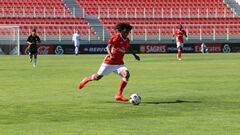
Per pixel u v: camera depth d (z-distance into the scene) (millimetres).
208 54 105750
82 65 66438
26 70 56938
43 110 25297
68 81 42781
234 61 75750
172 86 38312
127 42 28781
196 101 29016
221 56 94625
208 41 118625
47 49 108688
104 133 18859
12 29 110062
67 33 114062
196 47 117938
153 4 129750
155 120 22062
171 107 26422
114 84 40219
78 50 109438
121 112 24594
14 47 107562
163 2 130875
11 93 33500
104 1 126375
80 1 124562
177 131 19266
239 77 46531
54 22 117188
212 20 128625
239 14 131625
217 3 133250
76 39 103312
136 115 23609
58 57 91812
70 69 58594
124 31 28484
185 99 30016
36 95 32250
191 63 70438
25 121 21828
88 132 19078
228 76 47719
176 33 81688
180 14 128250
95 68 60312
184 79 44531
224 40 119875
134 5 127812
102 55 102125
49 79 44812
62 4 122125
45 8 119750
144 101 29062
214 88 36719
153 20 125125
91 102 28547
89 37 113562
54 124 20984
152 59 82750
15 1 119625
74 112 24594
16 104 27641
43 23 116250
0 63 71500
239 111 24938
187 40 117750
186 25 119500
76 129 19734
